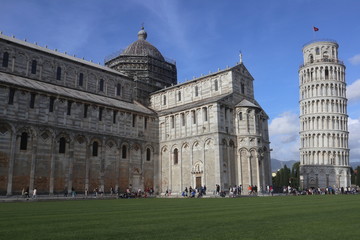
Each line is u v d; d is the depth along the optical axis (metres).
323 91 115.12
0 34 67.69
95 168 63.28
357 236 12.71
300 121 118.81
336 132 112.12
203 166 65.56
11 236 13.03
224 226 15.49
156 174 74.25
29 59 66.31
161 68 94.69
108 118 66.88
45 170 56.03
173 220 18.08
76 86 73.38
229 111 68.75
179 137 71.62
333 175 109.25
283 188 75.25
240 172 67.12
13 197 50.47
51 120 57.91
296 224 16.05
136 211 24.77
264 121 77.69
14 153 52.50
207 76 76.06
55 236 13.00
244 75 75.19
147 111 76.69
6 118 52.16
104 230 14.49
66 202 41.25
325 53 119.06
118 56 91.69
